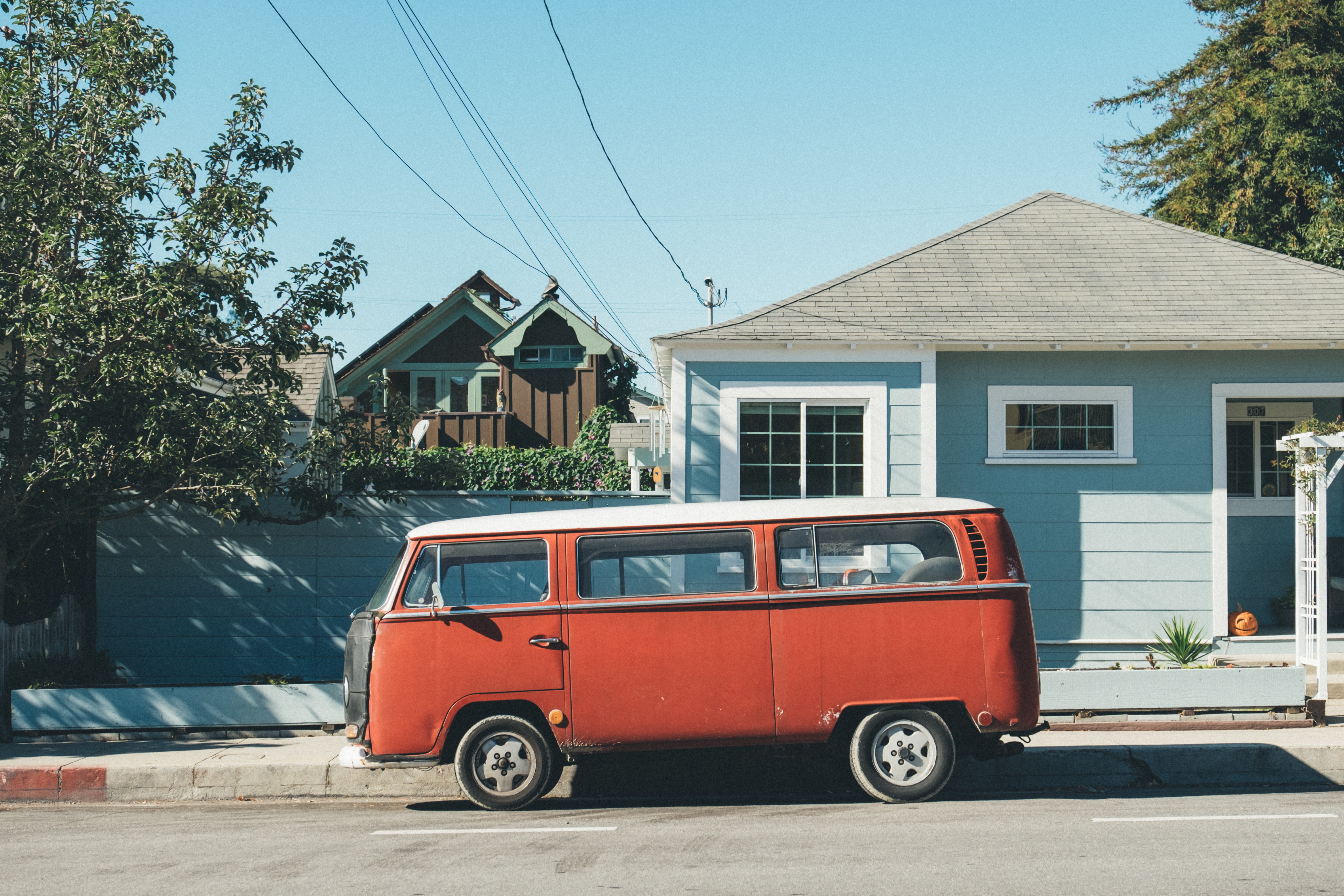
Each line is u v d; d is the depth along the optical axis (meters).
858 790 9.24
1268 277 14.10
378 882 6.22
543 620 8.31
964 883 5.99
